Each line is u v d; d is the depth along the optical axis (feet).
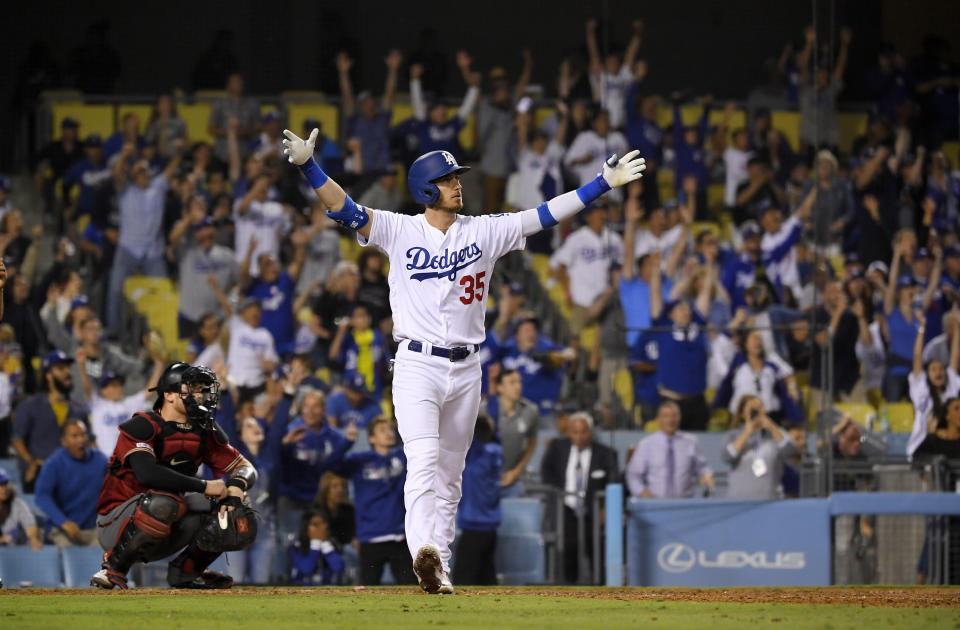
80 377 114.42
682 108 134.82
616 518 93.81
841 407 104.47
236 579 97.76
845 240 111.86
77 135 142.51
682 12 138.92
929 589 62.13
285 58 149.18
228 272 130.41
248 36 149.07
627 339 113.39
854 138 122.11
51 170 140.87
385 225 50.49
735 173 129.29
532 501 102.78
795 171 121.29
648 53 139.23
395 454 95.25
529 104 143.54
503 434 108.17
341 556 96.73
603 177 51.72
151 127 140.46
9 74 144.77
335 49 149.28
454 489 53.31
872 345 105.91
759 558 93.76
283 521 101.09
